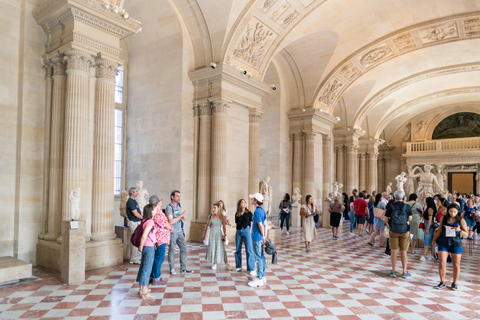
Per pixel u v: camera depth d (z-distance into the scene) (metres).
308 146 17.22
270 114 17.22
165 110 11.82
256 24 11.47
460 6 12.67
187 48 11.70
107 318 4.57
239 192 12.32
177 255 8.87
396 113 25.05
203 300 5.35
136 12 11.80
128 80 12.99
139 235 5.44
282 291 5.90
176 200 7.05
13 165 7.56
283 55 16.25
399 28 14.38
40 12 7.60
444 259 6.32
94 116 7.84
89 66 7.62
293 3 11.55
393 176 29.75
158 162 11.84
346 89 18.27
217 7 10.69
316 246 10.73
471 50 16.11
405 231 6.94
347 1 12.23
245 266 7.68
